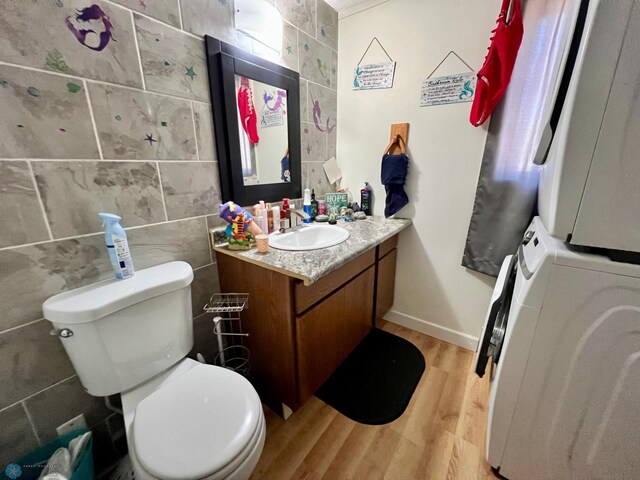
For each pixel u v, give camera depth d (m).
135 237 1.01
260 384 1.30
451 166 1.55
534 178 1.27
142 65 0.93
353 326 1.48
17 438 0.84
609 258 0.67
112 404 1.02
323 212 1.74
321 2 1.59
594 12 0.54
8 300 0.77
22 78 0.72
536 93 1.20
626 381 0.68
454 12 1.38
